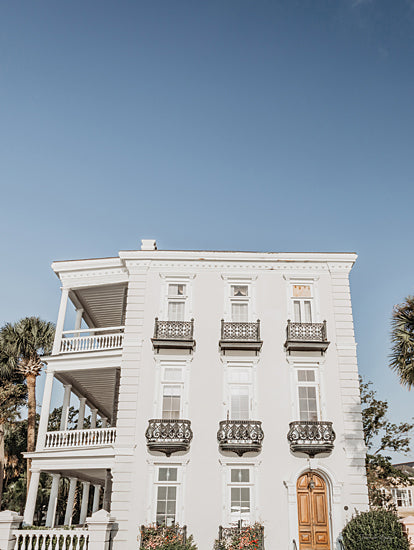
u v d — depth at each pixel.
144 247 21.84
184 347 19.27
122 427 18.27
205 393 18.69
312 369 19.14
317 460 17.75
